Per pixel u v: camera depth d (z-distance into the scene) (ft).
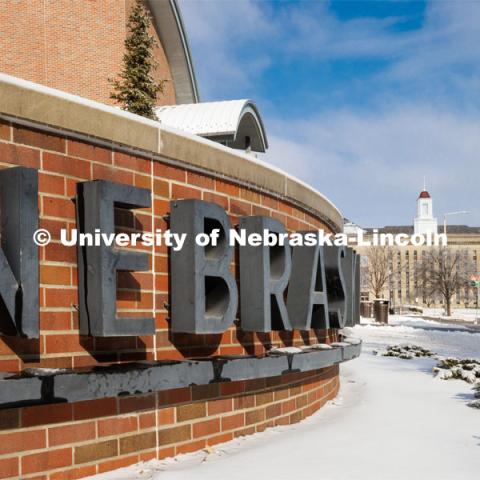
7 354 15.81
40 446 16.47
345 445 23.13
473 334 111.24
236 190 24.95
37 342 16.53
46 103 17.11
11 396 14.56
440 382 42.83
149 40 93.81
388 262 354.74
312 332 31.94
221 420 22.71
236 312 22.94
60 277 17.31
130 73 91.20
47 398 15.25
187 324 20.17
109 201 17.48
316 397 31.17
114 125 19.08
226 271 21.42
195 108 83.25
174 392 20.66
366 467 19.99
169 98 140.26
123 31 103.71
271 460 20.54
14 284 15.25
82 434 17.56
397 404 33.35
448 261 328.49
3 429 15.69
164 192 21.13
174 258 20.58
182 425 20.93
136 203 18.34
